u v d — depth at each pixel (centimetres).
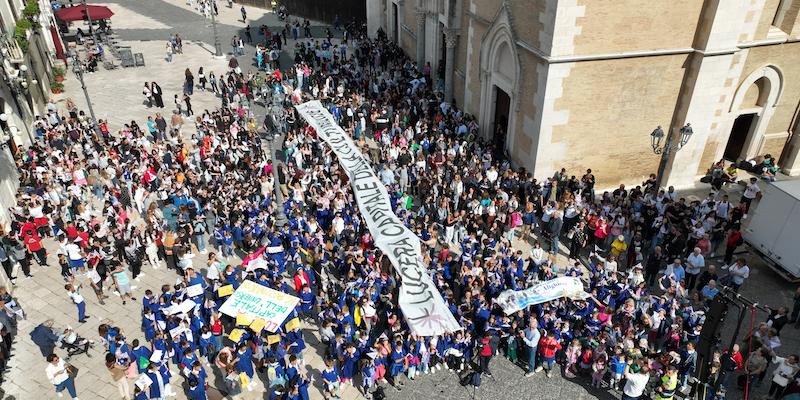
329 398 1450
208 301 1590
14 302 1658
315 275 1827
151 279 1930
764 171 2481
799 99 2467
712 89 2222
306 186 2334
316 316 1759
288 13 5884
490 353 1491
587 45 2044
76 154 2756
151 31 5303
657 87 2219
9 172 2305
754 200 2402
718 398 1384
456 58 3194
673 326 1491
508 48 2388
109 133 2961
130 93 3734
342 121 3111
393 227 1891
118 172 2427
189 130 3169
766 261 1902
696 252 1759
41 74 3500
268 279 1739
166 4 6500
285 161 2769
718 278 1894
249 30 4944
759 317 1747
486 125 2716
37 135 2911
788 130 2550
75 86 3859
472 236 1877
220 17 5931
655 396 1451
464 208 2220
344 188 2244
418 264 1691
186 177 2411
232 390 1421
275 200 2227
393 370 1470
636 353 1428
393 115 3086
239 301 1570
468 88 2912
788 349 1616
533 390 1492
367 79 3675
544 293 1584
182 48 4734
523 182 2253
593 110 2189
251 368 1474
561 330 1540
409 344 1498
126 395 1429
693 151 2369
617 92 2178
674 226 1928
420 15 3672
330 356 1546
